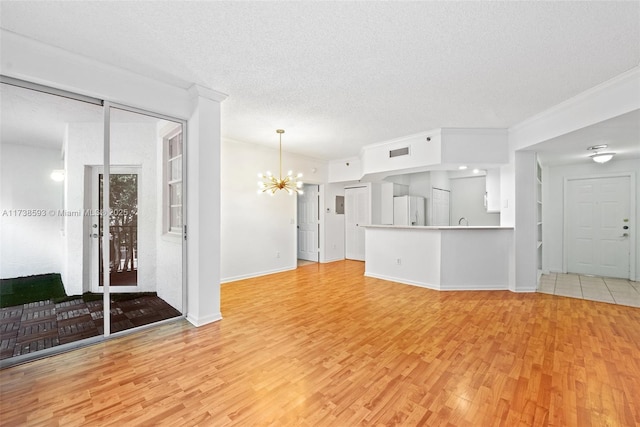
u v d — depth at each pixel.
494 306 3.70
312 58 2.50
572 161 5.35
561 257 5.77
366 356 2.40
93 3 1.84
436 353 2.45
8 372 2.15
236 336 2.80
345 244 7.77
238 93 3.22
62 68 2.39
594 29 2.07
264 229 5.72
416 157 4.79
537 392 1.91
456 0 1.80
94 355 2.41
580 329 2.93
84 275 3.42
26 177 2.89
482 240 4.56
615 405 1.77
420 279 4.78
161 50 2.39
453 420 1.65
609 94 2.91
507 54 2.42
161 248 3.84
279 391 1.93
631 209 5.15
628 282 4.93
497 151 4.48
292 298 4.08
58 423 1.63
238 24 2.05
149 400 1.83
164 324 3.09
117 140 3.68
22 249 2.90
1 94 2.63
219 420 1.66
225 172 5.12
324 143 5.39
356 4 1.84
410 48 2.34
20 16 1.97
